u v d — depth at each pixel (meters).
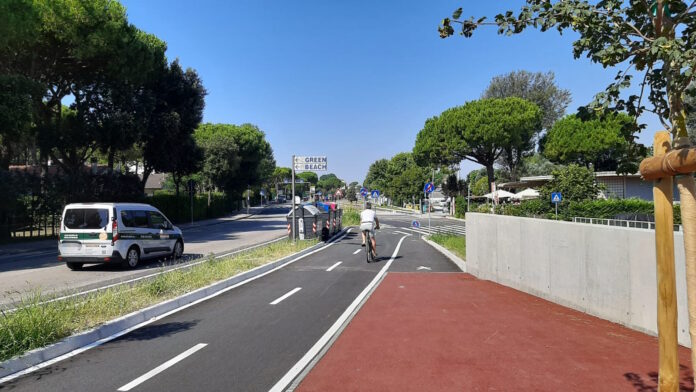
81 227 12.55
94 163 38.38
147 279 10.16
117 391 4.28
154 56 27.97
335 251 17.80
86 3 22.08
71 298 7.46
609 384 4.29
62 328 5.86
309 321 6.93
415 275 11.63
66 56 24.12
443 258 15.39
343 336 6.09
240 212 63.72
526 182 44.22
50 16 21.00
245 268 11.94
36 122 25.28
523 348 5.45
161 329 6.48
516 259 9.53
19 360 4.86
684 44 2.37
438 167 51.12
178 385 4.43
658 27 2.62
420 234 29.03
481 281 10.66
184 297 8.25
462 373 4.64
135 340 5.95
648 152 3.04
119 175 28.30
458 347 5.53
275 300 8.53
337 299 8.62
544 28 2.91
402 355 5.25
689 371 4.52
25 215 24.06
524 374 4.58
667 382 2.55
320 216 22.45
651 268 5.80
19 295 9.16
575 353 5.21
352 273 11.99
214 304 8.18
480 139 43.97
